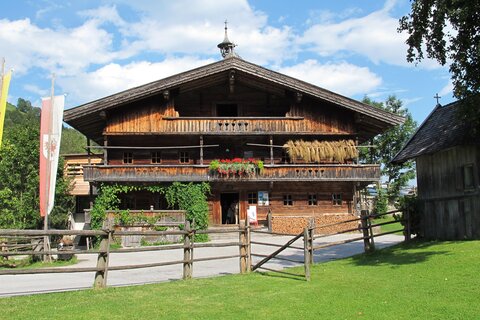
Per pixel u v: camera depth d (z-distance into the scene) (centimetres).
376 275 1323
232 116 3669
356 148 3359
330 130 3400
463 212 1855
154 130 3288
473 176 1825
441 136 2020
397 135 5541
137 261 1998
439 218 1975
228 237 3188
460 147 1880
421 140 2177
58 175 4016
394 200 5422
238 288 1210
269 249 2270
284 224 3228
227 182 3328
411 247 1823
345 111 3419
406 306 973
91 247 3033
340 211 3450
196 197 3203
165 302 1051
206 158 3553
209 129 3325
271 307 1009
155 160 3528
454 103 2216
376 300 1033
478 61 1530
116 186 3203
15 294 1174
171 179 3225
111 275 1543
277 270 1509
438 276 1219
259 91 3544
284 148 3525
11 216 3691
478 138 1772
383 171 5522
